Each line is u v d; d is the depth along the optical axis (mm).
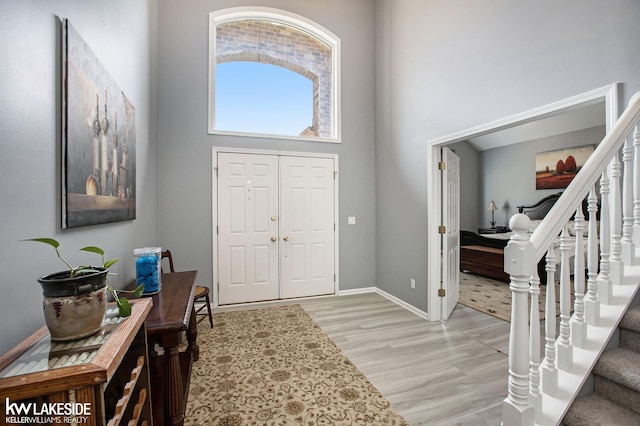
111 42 1905
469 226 7402
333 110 4258
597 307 1434
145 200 2814
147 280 1796
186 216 3535
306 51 4180
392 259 3934
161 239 3445
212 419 1700
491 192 7164
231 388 1992
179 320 1388
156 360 1969
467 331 2936
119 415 825
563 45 1938
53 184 1206
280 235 3922
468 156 7371
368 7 4336
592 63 1780
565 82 1927
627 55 1623
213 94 3641
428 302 3246
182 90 3514
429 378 2121
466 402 1861
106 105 1747
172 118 3469
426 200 3289
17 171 984
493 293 4246
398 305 3736
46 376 644
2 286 909
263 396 1909
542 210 6008
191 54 3549
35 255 1086
